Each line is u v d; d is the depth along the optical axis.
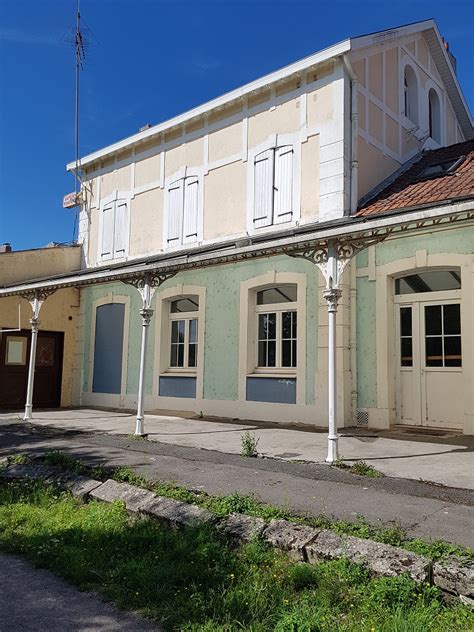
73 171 17.09
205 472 6.20
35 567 4.20
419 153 13.41
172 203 14.18
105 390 14.85
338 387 9.84
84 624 3.27
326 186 10.91
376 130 11.89
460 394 9.13
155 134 14.55
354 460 6.83
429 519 4.43
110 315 15.04
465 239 8.98
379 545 3.85
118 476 6.11
